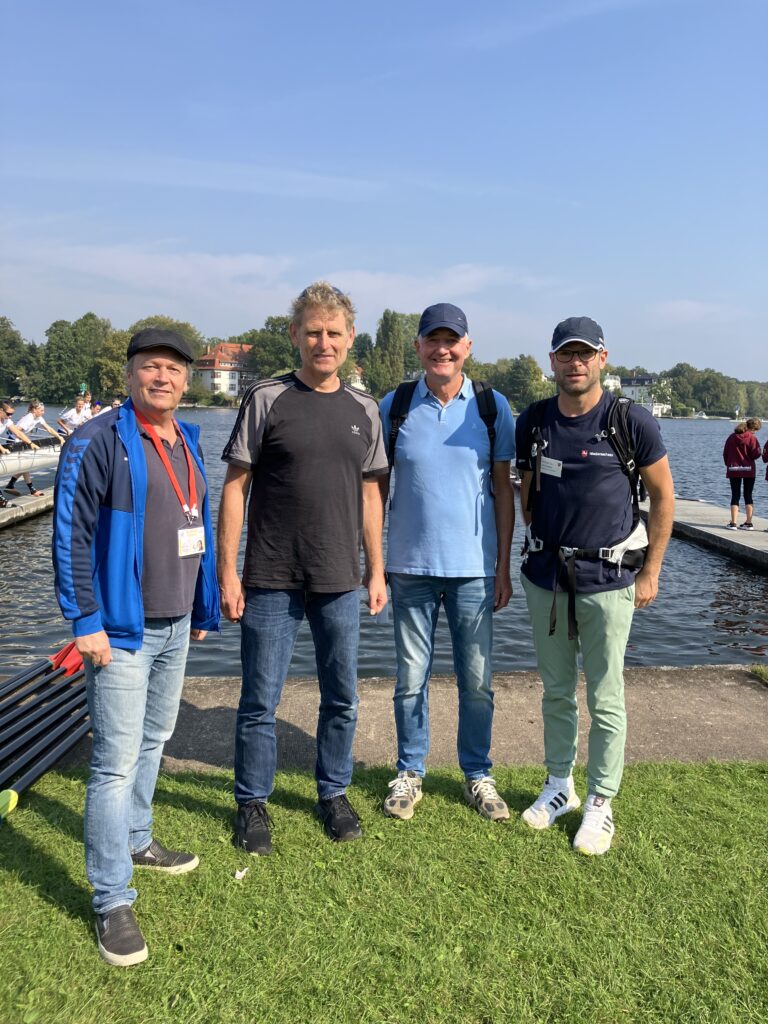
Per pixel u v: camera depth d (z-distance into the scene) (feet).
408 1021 7.25
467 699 11.30
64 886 9.05
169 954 8.02
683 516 54.34
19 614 30.91
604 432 10.25
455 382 11.11
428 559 10.93
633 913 8.85
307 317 9.73
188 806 11.05
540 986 7.72
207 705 14.73
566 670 10.93
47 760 11.64
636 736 13.57
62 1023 7.04
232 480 10.00
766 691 15.67
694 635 29.37
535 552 10.87
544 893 9.21
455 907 8.89
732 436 48.01
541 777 12.19
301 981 7.69
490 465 11.18
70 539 7.94
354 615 10.45
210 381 452.76
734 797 11.38
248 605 10.27
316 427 9.82
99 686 8.34
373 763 12.67
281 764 12.53
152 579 8.54
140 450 8.40
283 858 9.80
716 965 8.04
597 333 10.03
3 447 57.36
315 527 9.95
